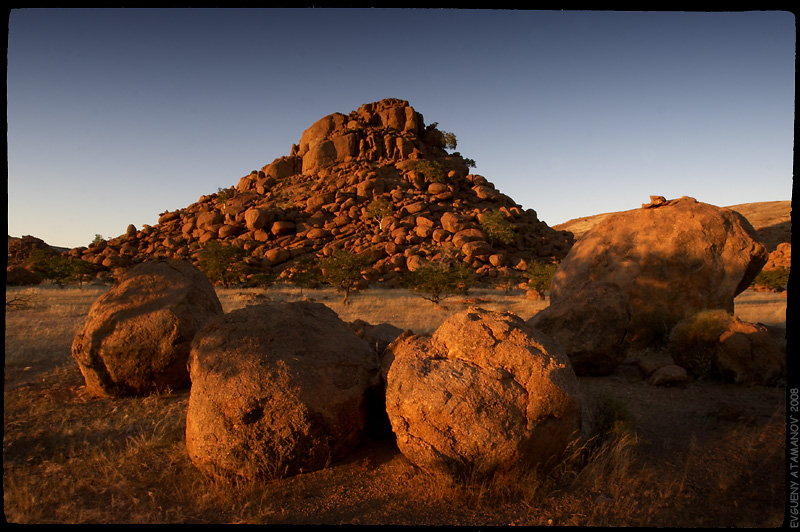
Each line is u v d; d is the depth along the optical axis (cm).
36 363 877
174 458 455
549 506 366
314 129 8356
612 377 755
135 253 6284
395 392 414
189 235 6406
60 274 3409
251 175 8056
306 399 423
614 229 1103
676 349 764
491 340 434
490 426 387
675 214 1050
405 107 8338
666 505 365
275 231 5806
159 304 686
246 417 411
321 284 3978
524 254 5741
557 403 402
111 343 644
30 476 418
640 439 488
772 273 3612
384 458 454
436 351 449
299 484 408
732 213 1036
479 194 6750
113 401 646
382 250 5081
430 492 387
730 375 690
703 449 464
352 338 539
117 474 421
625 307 775
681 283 1000
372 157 7631
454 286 2505
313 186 6912
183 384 702
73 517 348
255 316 505
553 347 446
